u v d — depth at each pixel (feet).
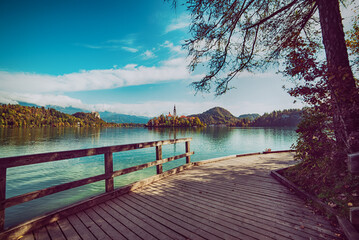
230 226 7.74
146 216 8.70
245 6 13.62
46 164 55.01
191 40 14.35
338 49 10.50
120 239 6.95
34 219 7.54
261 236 6.98
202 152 89.20
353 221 6.09
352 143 9.10
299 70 9.23
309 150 11.32
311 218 8.25
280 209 9.27
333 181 9.99
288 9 13.73
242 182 14.05
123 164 53.93
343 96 8.73
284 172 15.58
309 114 11.28
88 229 7.63
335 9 10.73
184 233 7.28
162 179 14.93
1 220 6.70
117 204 10.02
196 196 11.21
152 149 96.07
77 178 39.52
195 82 15.57
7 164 6.87
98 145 116.16
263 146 114.52
